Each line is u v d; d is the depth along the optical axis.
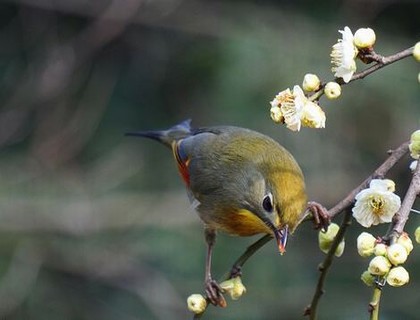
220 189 7.36
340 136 14.62
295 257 14.02
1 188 15.12
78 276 14.82
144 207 15.02
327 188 14.54
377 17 15.67
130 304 14.59
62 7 16.23
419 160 5.05
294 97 5.14
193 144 7.92
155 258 14.66
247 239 14.02
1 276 14.54
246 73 14.76
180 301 14.24
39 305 14.55
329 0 15.65
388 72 14.57
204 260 14.42
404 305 13.43
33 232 14.92
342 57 5.12
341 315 13.55
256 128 14.66
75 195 15.19
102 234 14.97
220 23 15.66
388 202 4.91
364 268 13.91
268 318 13.66
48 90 15.84
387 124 14.55
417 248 13.45
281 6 15.73
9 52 16.22
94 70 16.09
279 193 6.68
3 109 15.84
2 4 16.55
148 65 16.12
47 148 15.48
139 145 15.70
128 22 15.81
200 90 15.69
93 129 15.65
